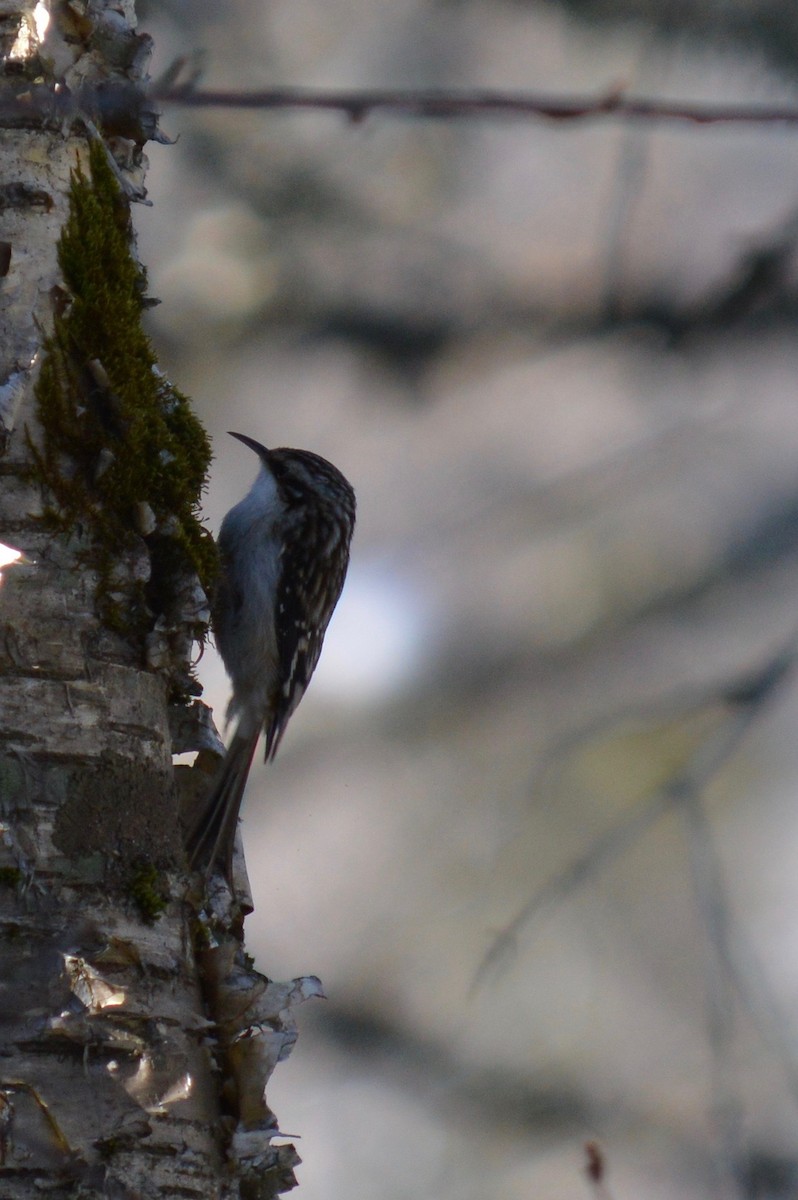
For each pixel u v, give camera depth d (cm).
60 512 508
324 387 1248
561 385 1366
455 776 1343
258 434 1245
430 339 1230
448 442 1371
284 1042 510
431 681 1372
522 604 1384
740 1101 734
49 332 520
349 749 1362
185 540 548
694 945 1245
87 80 537
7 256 519
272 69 1187
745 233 1043
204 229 1179
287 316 1200
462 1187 1155
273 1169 505
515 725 1352
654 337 1247
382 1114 1193
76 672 495
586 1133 1173
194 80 379
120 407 530
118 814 489
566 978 1226
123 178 557
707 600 1370
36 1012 455
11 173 523
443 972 1245
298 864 1320
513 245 1234
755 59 1029
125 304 545
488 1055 1206
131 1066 466
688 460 1391
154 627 523
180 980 492
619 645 1367
